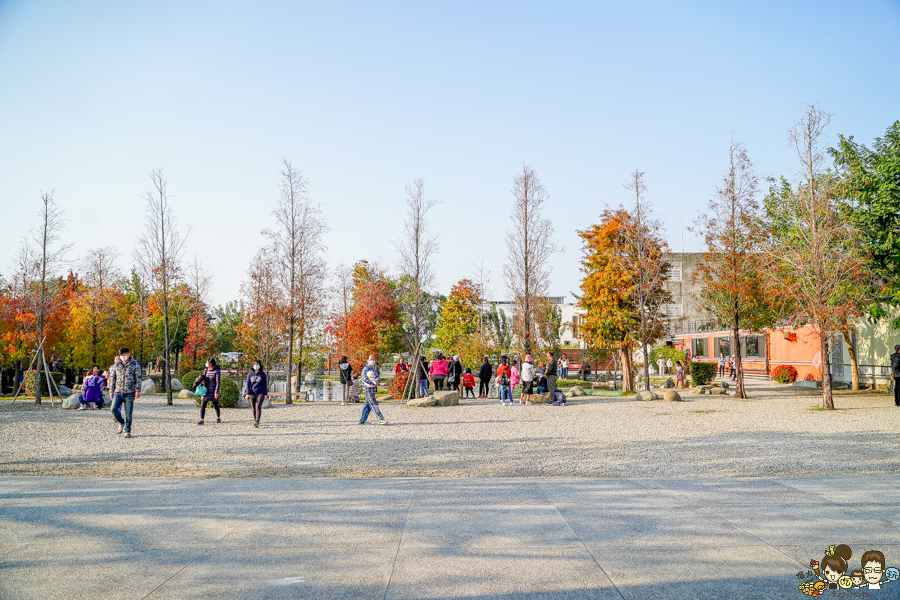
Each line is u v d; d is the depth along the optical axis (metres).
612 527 5.75
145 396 25.94
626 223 26.34
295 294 23.19
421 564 4.74
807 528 5.69
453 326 42.09
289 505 6.68
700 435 12.61
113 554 5.03
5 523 5.98
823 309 17.91
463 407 20.03
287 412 18.55
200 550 5.12
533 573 4.54
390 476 8.55
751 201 22.55
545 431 13.47
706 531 5.61
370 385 15.24
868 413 16.94
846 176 22.66
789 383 31.66
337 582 4.37
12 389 30.84
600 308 27.17
